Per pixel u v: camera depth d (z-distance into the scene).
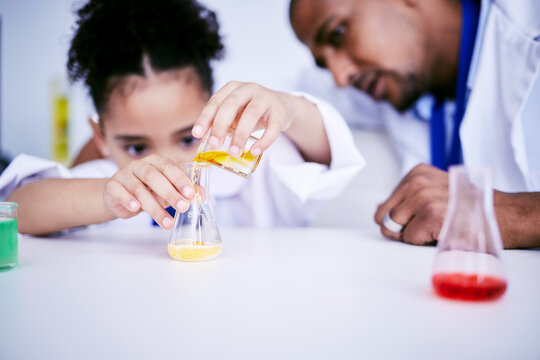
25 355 0.30
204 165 0.67
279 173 1.13
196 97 1.78
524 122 1.47
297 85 1.89
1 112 1.95
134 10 1.66
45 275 0.57
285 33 1.86
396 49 1.77
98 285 0.51
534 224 0.77
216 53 1.84
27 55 1.90
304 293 0.48
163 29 1.69
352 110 1.85
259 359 0.30
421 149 1.79
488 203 0.46
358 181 1.84
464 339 0.34
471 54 1.67
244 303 0.44
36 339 0.34
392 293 0.48
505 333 0.35
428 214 0.81
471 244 0.45
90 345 0.32
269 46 1.87
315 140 1.21
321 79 1.87
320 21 1.81
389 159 1.83
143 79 1.71
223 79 1.88
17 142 1.96
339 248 0.79
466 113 1.48
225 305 0.43
